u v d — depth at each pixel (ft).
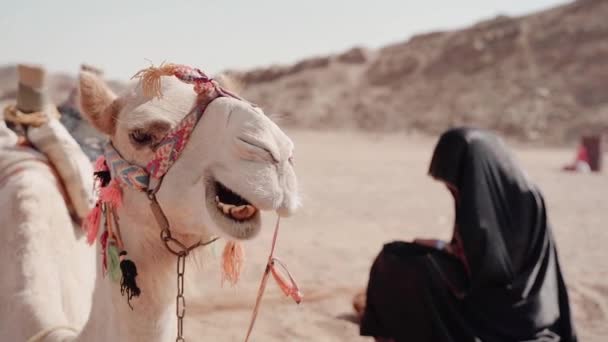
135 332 9.04
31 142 13.30
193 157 8.45
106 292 9.23
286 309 21.91
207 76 9.10
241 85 9.78
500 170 16.20
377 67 317.83
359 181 70.23
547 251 16.40
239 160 7.95
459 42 303.48
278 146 8.03
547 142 196.75
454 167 16.20
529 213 16.19
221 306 21.39
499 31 298.15
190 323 19.83
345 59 342.85
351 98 291.17
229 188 7.95
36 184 12.14
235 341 18.75
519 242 15.96
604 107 215.31
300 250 31.65
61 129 13.61
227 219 8.06
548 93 232.32
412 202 54.19
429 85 279.28
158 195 8.60
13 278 11.10
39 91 13.89
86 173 13.62
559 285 16.69
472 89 258.98
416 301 16.01
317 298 23.32
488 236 15.57
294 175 8.19
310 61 348.18
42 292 10.96
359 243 34.83
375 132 245.45
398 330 16.47
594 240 37.99
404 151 143.43
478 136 16.42
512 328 15.67
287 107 288.30
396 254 16.62
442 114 246.68
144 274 9.04
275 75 350.23
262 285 9.40
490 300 15.71
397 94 281.95
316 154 118.32
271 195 7.75
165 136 8.57
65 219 12.48
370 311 17.33
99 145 16.20
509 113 225.56
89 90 9.15
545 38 273.75
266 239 33.86
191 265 9.45
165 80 8.96
